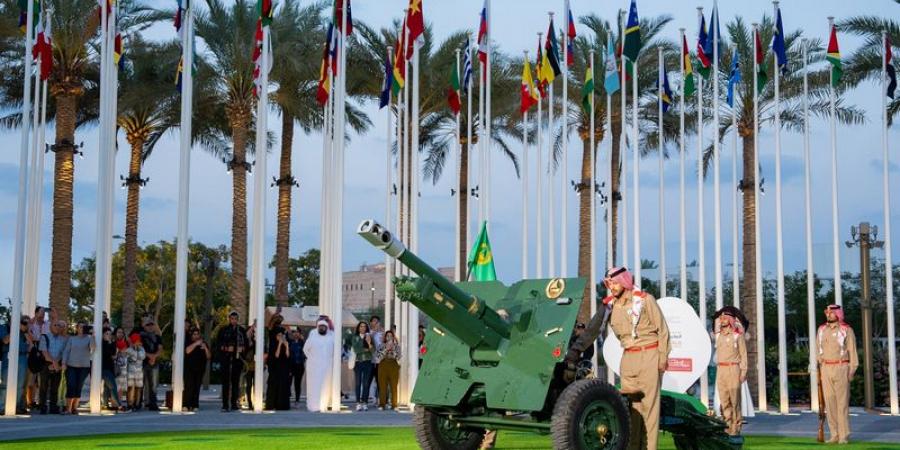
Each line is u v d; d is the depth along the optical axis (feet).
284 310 120.78
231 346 79.56
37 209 98.78
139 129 136.98
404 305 91.97
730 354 53.21
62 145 118.52
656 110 129.18
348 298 423.64
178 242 75.51
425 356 39.34
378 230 34.47
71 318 220.64
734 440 41.37
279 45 118.42
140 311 216.13
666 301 47.21
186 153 75.92
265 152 82.84
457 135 106.42
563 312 36.37
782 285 84.43
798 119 118.01
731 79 90.63
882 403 103.14
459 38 130.93
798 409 93.35
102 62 75.41
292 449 44.70
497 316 36.94
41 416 69.87
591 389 35.17
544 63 88.17
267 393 82.23
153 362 78.89
